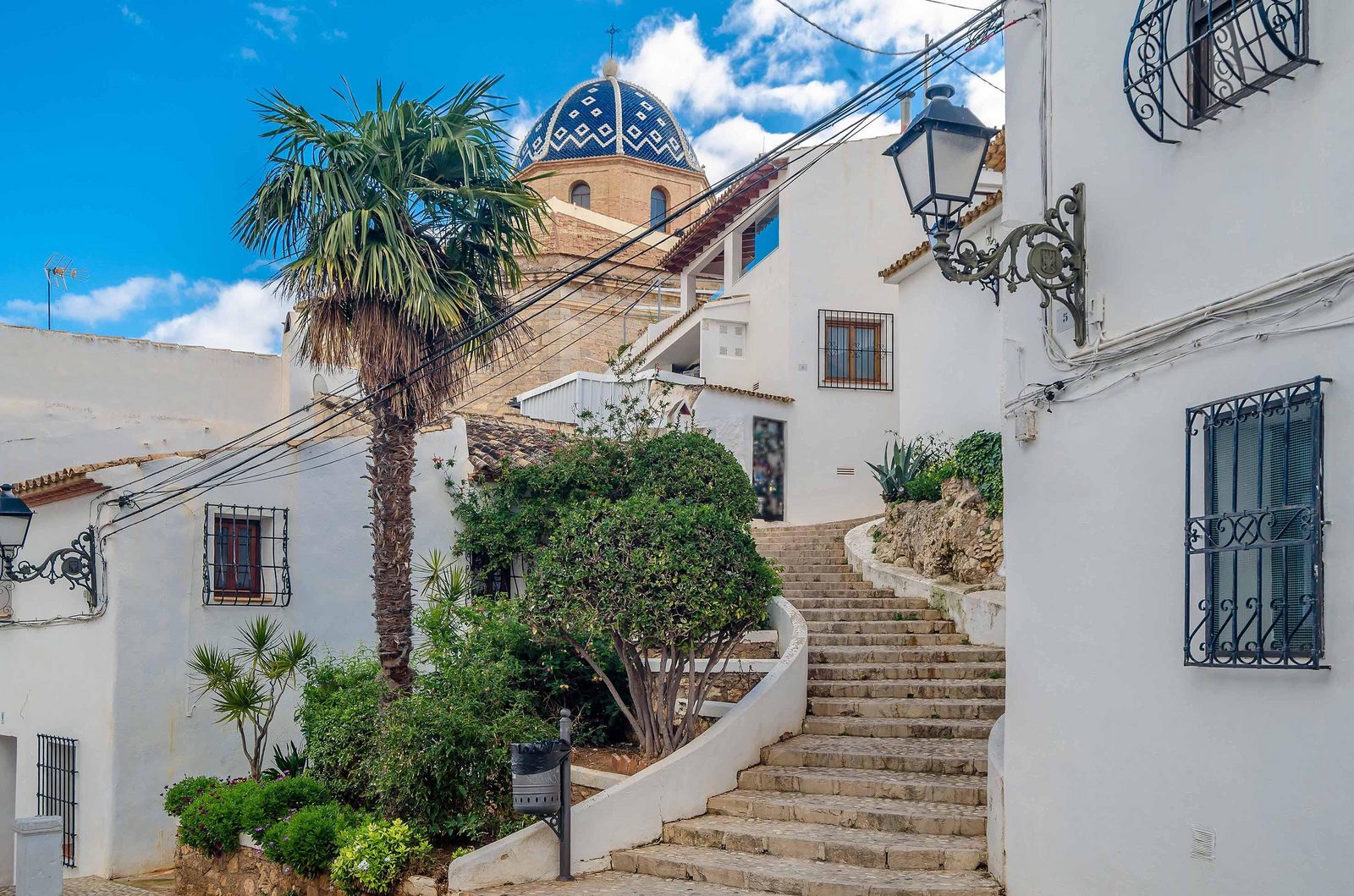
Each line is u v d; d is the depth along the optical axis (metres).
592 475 17.41
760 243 29.58
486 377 33.59
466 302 14.35
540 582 12.76
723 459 17.86
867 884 9.71
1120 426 8.23
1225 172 7.45
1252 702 7.05
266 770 16.12
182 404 22.69
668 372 26.64
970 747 12.62
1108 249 8.45
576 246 35.38
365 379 14.18
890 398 27.19
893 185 27.58
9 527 15.73
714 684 14.76
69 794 16.19
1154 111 8.00
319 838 12.10
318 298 14.06
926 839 10.62
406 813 12.26
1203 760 7.40
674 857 11.01
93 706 15.76
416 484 17.61
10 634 17.75
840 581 18.69
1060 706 8.80
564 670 14.58
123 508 15.68
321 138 14.01
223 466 16.48
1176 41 7.87
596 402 27.05
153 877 15.30
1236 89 7.38
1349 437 6.48
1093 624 8.46
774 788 12.29
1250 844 7.02
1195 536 7.44
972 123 8.20
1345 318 6.56
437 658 13.48
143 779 15.51
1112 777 8.20
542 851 11.02
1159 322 7.86
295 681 16.72
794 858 10.76
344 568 17.48
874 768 12.32
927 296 21.45
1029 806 9.13
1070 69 8.95
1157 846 7.76
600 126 40.62
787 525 26.00
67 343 21.42
